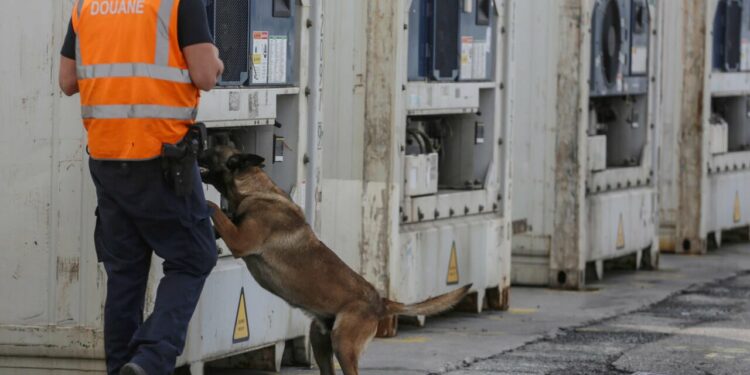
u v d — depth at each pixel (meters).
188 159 6.81
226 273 8.31
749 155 18.42
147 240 6.96
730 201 17.86
